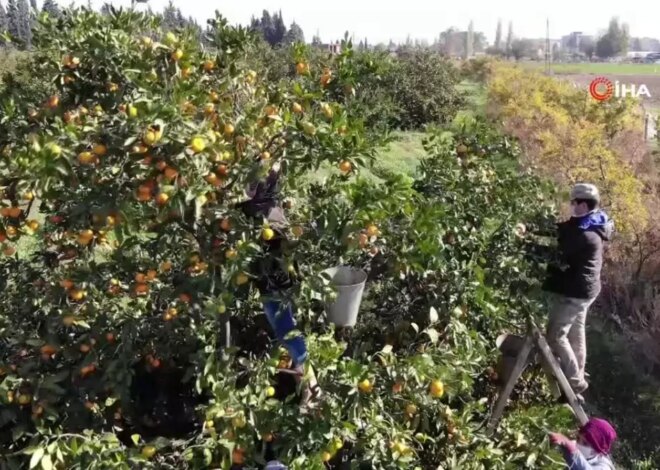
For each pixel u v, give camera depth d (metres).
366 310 3.99
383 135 3.05
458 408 3.92
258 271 3.13
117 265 3.11
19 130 3.05
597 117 11.04
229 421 2.77
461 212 4.04
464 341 3.51
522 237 4.22
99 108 2.92
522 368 3.97
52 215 3.09
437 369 3.16
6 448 2.93
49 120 3.06
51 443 2.69
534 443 3.51
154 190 2.53
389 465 2.99
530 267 4.19
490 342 4.24
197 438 2.87
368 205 2.92
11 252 2.94
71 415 2.97
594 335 6.16
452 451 3.33
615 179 7.20
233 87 3.32
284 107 3.40
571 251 4.20
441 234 3.55
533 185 4.49
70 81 3.07
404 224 3.40
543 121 10.85
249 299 3.38
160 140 2.46
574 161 8.14
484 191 4.27
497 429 3.66
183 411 3.55
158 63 3.00
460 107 17.89
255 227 2.88
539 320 4.04
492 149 4.46
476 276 3.71
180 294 2.88
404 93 15.91
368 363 3.28
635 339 5.86
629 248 6.55
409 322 3.77
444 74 17.31
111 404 3.14
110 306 3.19
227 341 3.20
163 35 3.29
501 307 3.84
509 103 13.51
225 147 2.76
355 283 3.42
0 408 2.89
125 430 3.36
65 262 3.32
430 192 4.09
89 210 2.56
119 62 2.97
